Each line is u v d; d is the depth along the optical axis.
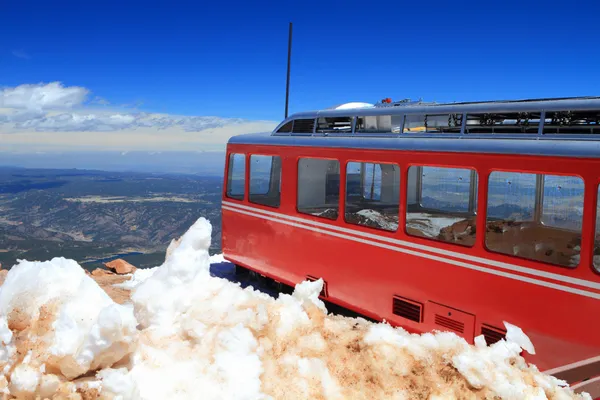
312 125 8.45
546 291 5.22
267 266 9.27
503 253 5.61
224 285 3.87
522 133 5.72
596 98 5.13
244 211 9.81
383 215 6.99
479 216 5.81
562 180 5.12
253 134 9.91
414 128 6.88
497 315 5.66
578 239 5.00
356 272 7.41
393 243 6.82
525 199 5.43
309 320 3.72
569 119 5.36
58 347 2.89
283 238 8.81
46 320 3.04
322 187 7.97
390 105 7.73
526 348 5.21
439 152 6.24
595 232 4.88
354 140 7.43
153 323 3.45
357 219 7.39
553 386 3.42
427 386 3.18
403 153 6.65
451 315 6.14
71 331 2.95
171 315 3.50
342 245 7.62
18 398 2.82
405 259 6.68
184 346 3.27
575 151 5.01
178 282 3.68
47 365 2.88
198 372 3.07
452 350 3.49
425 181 6.48
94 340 2.87
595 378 4.62
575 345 5.00
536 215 5.35
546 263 5.22
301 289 4.10
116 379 2.81
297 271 8.55
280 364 3.26
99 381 2.84
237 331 3.30
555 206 5.19
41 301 3.14
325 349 3.43
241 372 3.10
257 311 3.56
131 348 3.04
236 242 10.16
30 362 2.89
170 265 3.72
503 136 5.81
